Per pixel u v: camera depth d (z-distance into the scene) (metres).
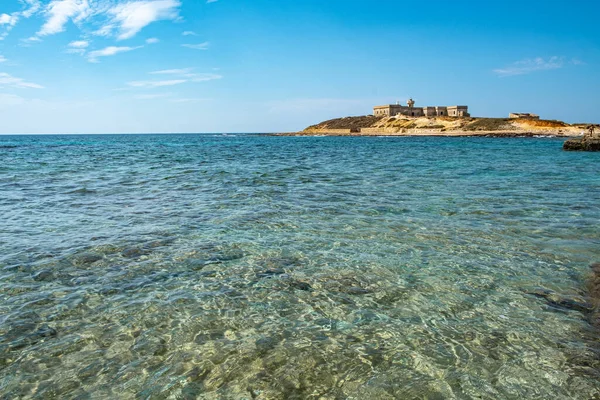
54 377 4.55
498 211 12.88
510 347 5.17
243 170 25.78
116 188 17.67
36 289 6.80
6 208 13.11
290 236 10.06
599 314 6.00
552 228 10.77
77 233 10.13
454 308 6.27
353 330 5.62
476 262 8.24
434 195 15.91
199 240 9.66
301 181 20.23
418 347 5.19
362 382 4.50
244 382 4.50
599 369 4.69
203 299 6.55
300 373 4.66
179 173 23.81
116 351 5.08
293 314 6.08
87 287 6.92
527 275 7.54
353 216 12.20
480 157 38.34
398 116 168.00
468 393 4.32
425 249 9.07
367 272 7.73
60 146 65.56
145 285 7.05
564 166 28.53
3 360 4.83
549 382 4.48
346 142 88.94
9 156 38.91
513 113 154.75
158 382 4.48
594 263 8.11
